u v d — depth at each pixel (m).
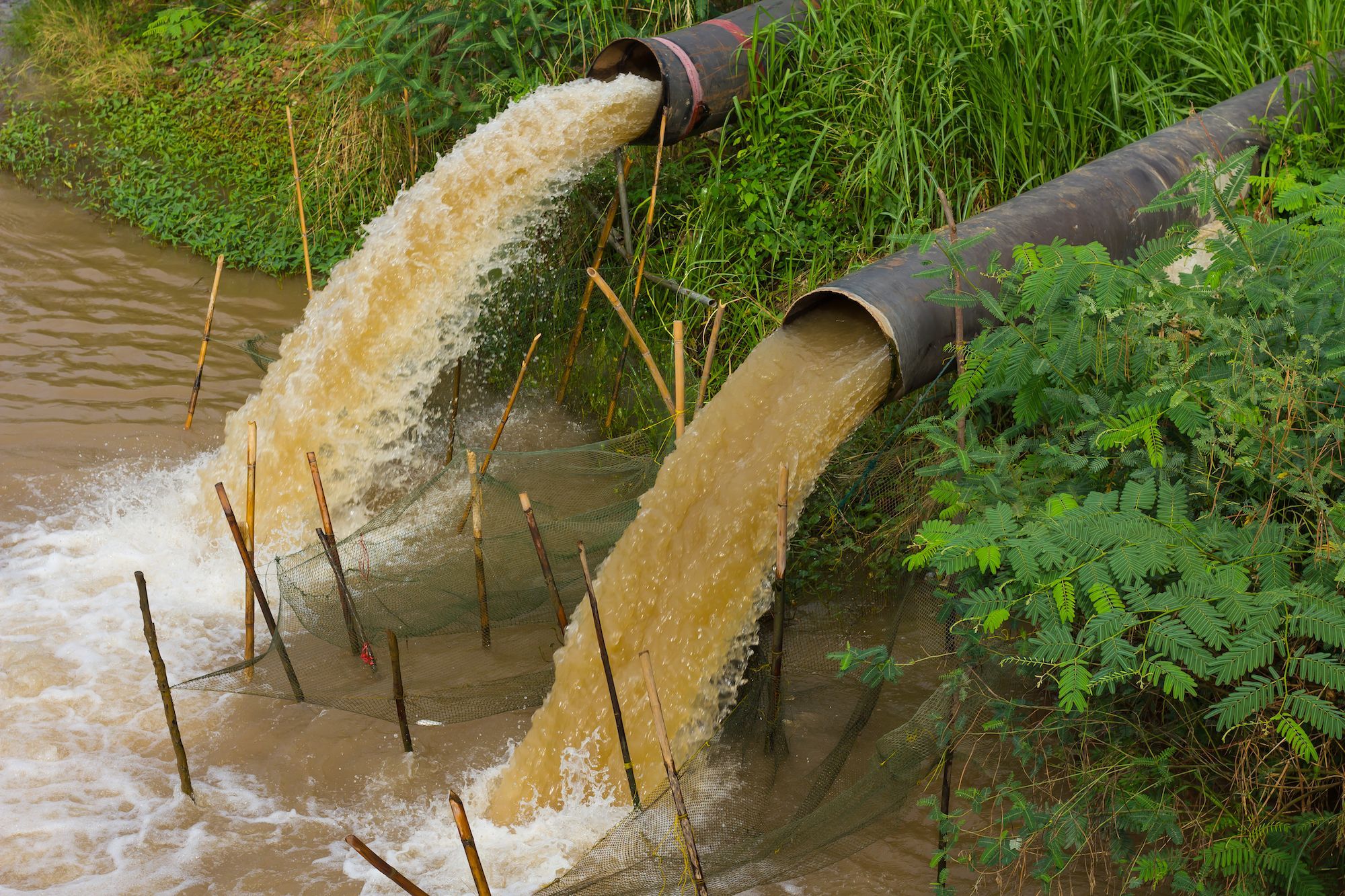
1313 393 4.24
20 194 10.06
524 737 5.26
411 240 6.81
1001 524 4.25
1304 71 7.18
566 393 7.77
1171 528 4.11
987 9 7.28
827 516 6.15
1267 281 4.44
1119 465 4.54
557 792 4.91
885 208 7.20
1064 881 4.41
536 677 5.43
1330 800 4.15
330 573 5.76
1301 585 3.88
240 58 11.07
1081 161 7.11
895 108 7.14
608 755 4.93
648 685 4.00
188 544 6.55
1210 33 7.43
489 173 6.78
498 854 4.67
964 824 4.68
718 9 8.66
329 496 6.81
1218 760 4.32
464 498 6.27
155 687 5.51
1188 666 3.83
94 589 6.14
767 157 7.56
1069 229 5.71
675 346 5.47
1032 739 4.75
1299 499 4.20
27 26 11.71
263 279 9.14
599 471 6.38
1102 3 7.47
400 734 5.24
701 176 7.91
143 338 8.35
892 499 6.03
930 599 5.43
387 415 6.92
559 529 5.88
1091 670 4.44
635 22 8.66
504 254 7.03
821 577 5.96
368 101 8.60
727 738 5.04
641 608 5.06
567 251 7.84
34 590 6.08
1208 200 4.68
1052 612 4.12
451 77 8.60
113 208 9.80
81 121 10.84
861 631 5.67
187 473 7.08
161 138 10.45
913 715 5.18
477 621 5.79
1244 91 7.23
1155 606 3.92
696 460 5.16
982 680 4.84
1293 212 6.01
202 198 9.80
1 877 4.45
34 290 8.82
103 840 4.66
